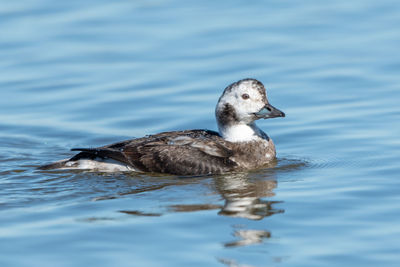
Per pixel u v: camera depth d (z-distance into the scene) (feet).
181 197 38.24
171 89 59.11
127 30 71.46
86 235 32.78
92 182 41.45
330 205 36.04
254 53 65.21
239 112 44.09
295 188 39.34
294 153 46.96
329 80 59.21
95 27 72.38
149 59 65.00
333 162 44.37
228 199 37.68
